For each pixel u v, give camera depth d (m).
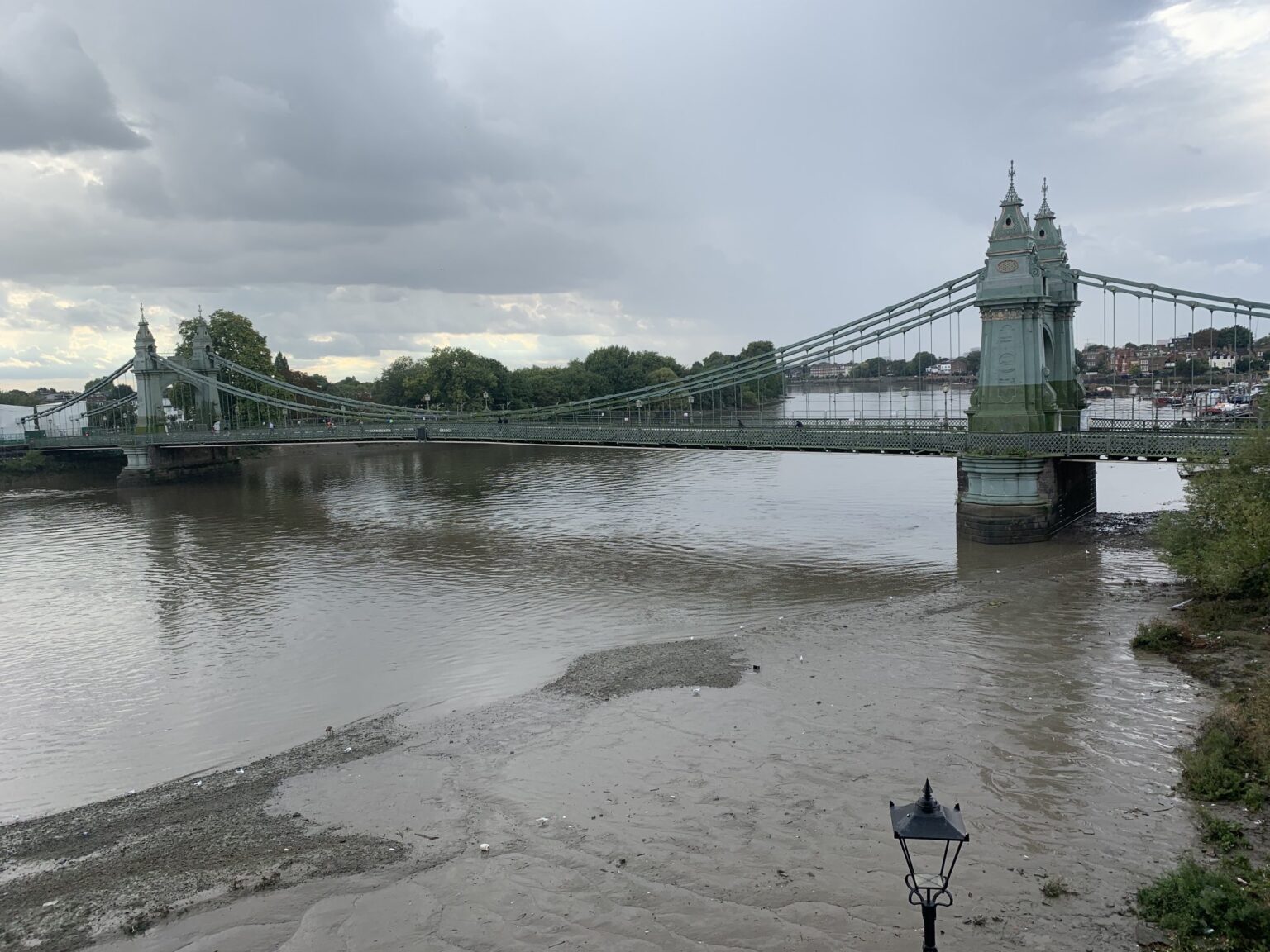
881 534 52.22
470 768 21.50
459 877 16.73
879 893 15.63
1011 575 39.47
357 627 36.62
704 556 48.25
